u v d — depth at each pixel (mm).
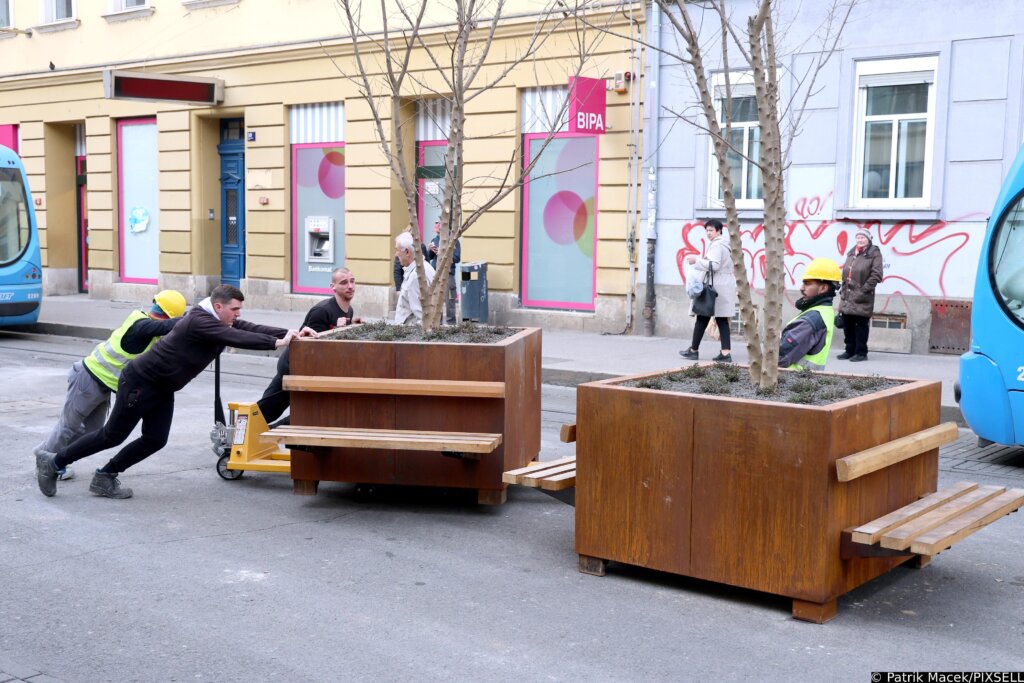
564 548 6203
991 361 8227
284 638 4805
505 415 6730
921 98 13734
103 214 23391
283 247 20391
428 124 18500
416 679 4367
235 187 21641
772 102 5613
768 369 5504
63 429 7379
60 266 24953
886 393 5332
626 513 5496
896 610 5199
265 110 20281
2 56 25078
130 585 5508
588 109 15586
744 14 14711
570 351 14383
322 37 19125
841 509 4945
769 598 5332
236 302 7070
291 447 6926
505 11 16578
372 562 5926
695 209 15398
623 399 5449
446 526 6656
